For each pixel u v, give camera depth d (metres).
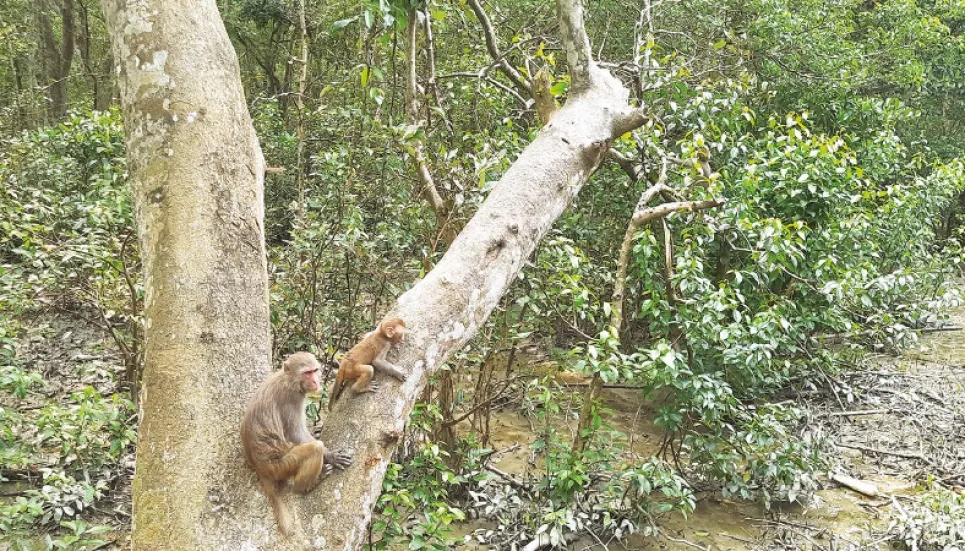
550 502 6.17
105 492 6.48
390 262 8.11
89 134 10.45
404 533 5.22
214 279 2.94
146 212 3.03
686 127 8.91
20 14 19.55
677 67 8.54
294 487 2.71
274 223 12.04
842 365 9.58
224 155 3.12
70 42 19.25
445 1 7.89
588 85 4.72
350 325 7.25
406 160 8.07
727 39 10.71
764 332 7.11
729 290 6.79
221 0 19.09
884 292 9.01
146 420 2.78
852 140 10.62
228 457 2.72
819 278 8.04
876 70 13.20
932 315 10.44
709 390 6.46
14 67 20.95
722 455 6.53
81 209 8.14
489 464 7.20
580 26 4.67
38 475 6.53
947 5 14.66
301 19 11.16
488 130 8.51
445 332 3.35
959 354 10.33
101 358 8.91
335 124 9.97
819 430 7.34
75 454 6.30
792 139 8.43
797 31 11.09
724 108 8.76
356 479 2.87
